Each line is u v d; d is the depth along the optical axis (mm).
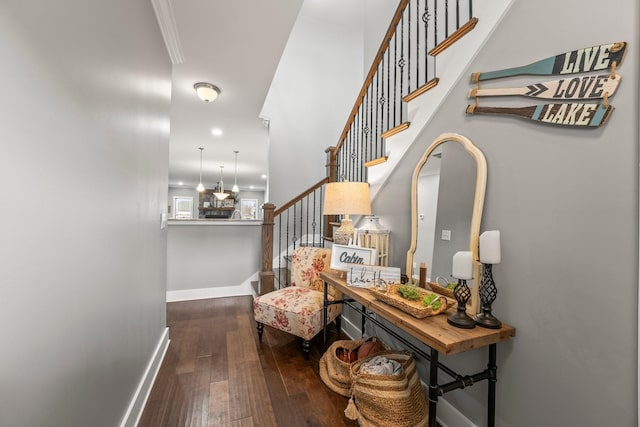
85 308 977
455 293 1193
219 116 3752
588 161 897
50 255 787
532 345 1056
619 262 823
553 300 988
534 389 1046
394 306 1365
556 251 981
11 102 645
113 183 1198
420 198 1654
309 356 2139
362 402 1418
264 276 3146
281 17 1906
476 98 1285
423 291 1426
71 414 892
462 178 1358
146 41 1640
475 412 1283
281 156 4129
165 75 2129
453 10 2576
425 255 1605
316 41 4371
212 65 2473
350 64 4520
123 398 1325
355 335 2385
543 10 1036
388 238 1993
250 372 1923
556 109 973
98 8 1048
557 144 982
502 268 1172
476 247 1262
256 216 11805
